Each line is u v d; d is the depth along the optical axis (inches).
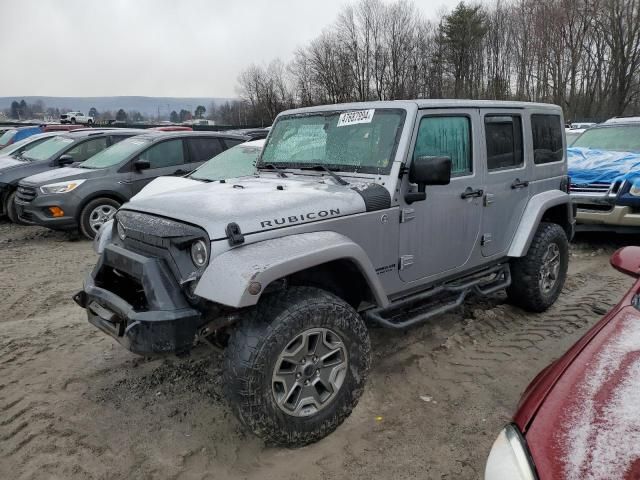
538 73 1567.4
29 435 123.3
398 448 118.0
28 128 761.0
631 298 110.4
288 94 1955.0
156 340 106.5
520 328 182.9
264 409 106.3
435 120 146.0
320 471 111.0
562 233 192.5
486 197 163.8
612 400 78.0
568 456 69.9
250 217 111.5
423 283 150.0
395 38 1780.3
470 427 125.1
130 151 350.0
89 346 171.8
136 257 116.6
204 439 122.0
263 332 106.1
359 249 119.7
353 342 118.9
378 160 138.6
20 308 213.5
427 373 151.3
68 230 340.5
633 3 1530.5
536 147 188.2
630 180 273.3
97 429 125.9
